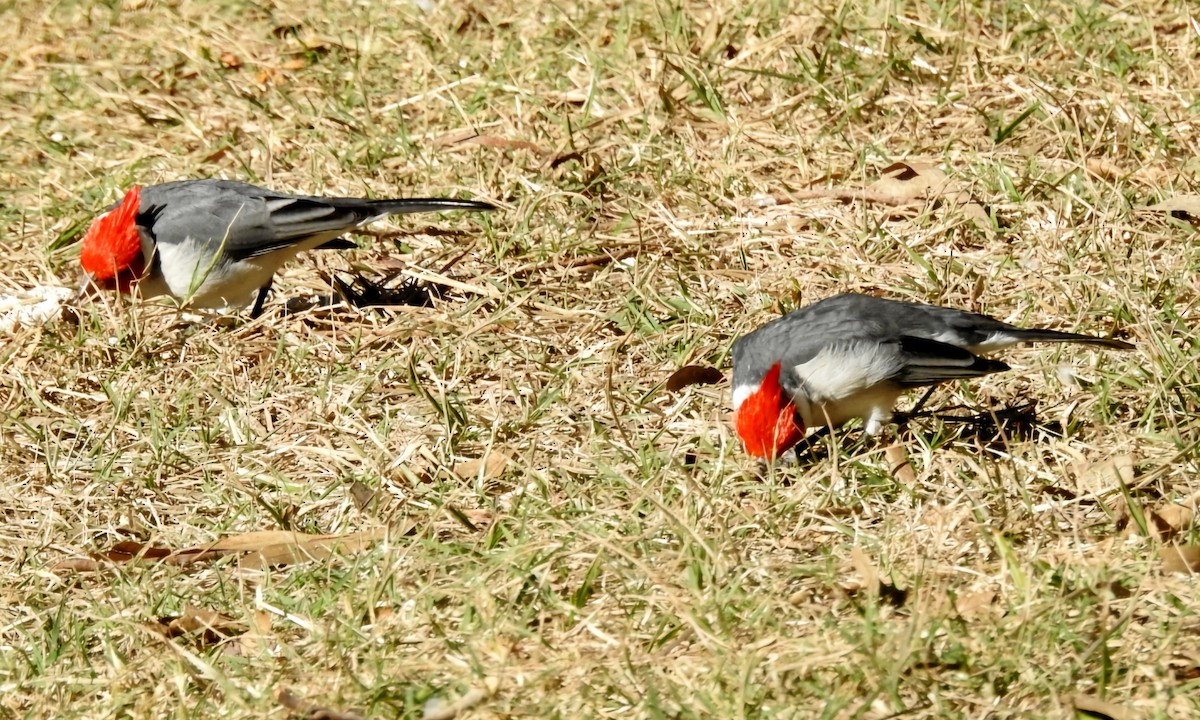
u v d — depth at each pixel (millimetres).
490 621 7773
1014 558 7664
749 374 9547
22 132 15695
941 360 9250
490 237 12539
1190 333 10203
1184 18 15055
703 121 14344
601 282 11938
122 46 17719
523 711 7059
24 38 18234
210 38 17438
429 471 9586
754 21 15727
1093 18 15062
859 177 13109
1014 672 6965
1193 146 12656
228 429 10352
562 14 16766
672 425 9836
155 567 8773
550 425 10031
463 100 15359
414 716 7168
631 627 7738
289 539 8836
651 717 6898
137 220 11953
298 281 12773
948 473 9008
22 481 9906
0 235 13445
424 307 11891
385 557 8344
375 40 16938
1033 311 10914
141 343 11367
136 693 7605
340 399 10539
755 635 7398
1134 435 9172
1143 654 7082
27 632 8312
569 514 8883
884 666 6953
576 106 14977
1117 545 8094
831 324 9500
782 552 8367
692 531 8078
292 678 7621
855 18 15711
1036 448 9172
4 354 11398
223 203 11938
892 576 7812
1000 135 13219
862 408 9531
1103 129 12859
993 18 15461
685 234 12281
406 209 12047
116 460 10047
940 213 12328
